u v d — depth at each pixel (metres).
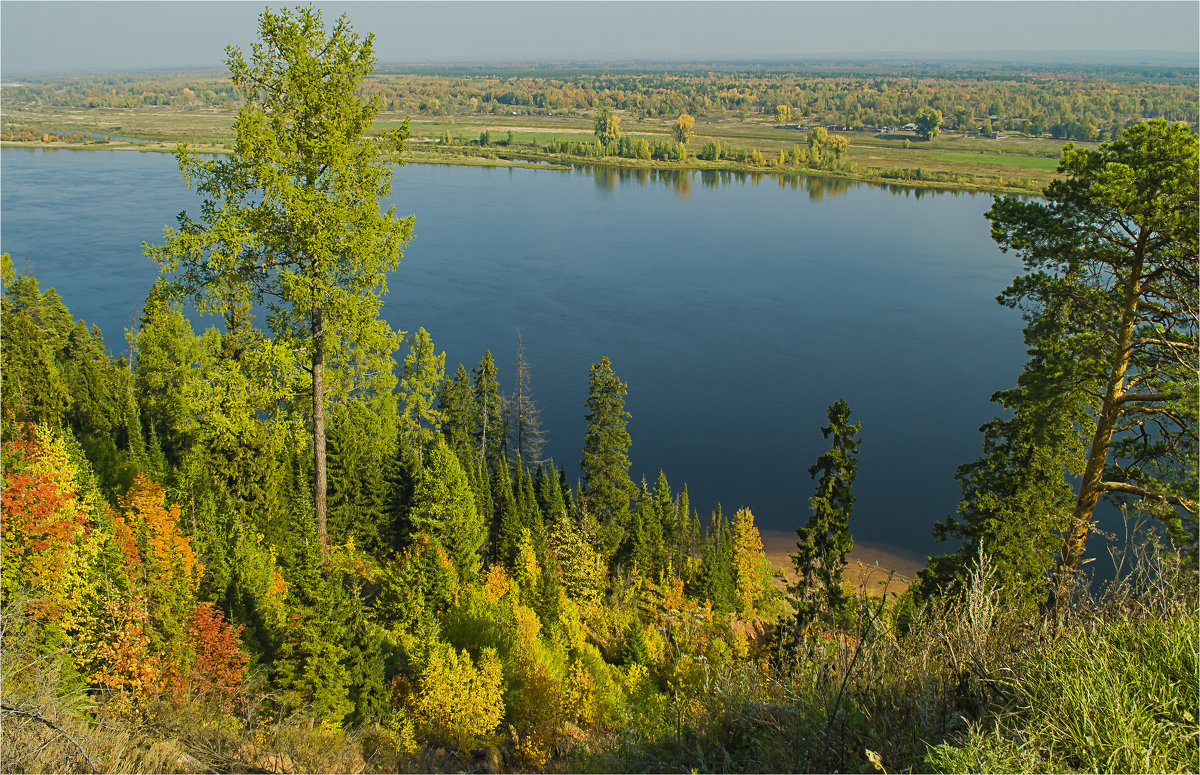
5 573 17.67
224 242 18.03
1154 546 8.20
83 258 132.62
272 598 22.58
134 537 23.81
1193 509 14.90
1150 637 7.16
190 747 11.78
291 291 18.80
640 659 27.64
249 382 21.02
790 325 123.06
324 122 18.42
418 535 37.31
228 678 17.59
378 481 40.22
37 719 8.52
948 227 191.00
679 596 40.69
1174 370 15.76
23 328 45.84
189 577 24.00
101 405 47.28
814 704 7.75
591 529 44.97
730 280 147.75
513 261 157.62
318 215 18.23
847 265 158.00
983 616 7.88
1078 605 8.09
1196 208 15.60
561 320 123.44
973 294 138.00
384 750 16.31
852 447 26.73
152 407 48.62
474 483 45.44
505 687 20.77
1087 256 17.47
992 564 22.47
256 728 13.86
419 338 52.62
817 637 8.72
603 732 19.78
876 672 7.85
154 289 19.45
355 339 20.00
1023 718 6.90
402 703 20.31
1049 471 23.75
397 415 51.91
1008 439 24.80
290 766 12.45
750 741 8.32
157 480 32.50
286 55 17.92
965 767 6.21
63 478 24.38
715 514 52.25
